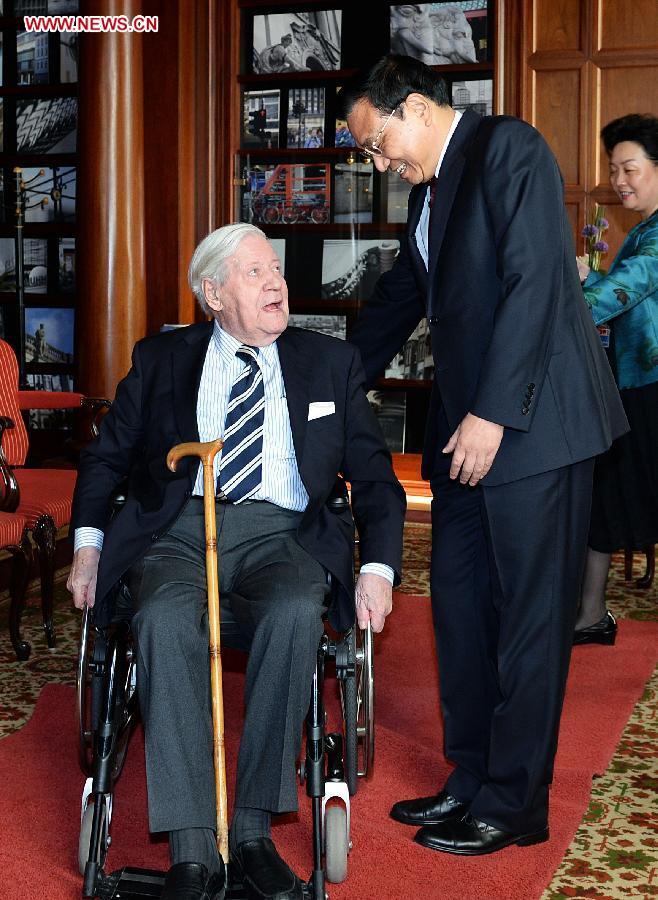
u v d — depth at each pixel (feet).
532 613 6.88
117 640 6.67
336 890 6.55
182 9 18.57
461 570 7.52
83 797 6.63
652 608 13.14
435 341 7.08
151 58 18.79
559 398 6.73
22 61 21.18
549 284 6.49
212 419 7.46
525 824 7.06
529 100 17.57
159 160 18.93
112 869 6.85
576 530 6.94
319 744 6.31
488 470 6.69
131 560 6.95
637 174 11.15
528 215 6.48
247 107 19.27
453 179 6.89
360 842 7.18
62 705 9.84
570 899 6.49
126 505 7.24
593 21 17.12
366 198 19.01
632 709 9.79
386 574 6.97
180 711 6.15
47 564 11.44
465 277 6.77
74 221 21.13
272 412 7.47
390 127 6.89
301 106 19.04
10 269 21.59
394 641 11.91
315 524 7.21
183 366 7.59
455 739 7.57
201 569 7.07
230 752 8.71
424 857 6.98
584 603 11.60
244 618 6.70
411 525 17.63
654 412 11.44
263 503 7.41
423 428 19.19
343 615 6.98
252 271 7.27
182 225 18.95
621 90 17.20
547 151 6.67
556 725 7.04
